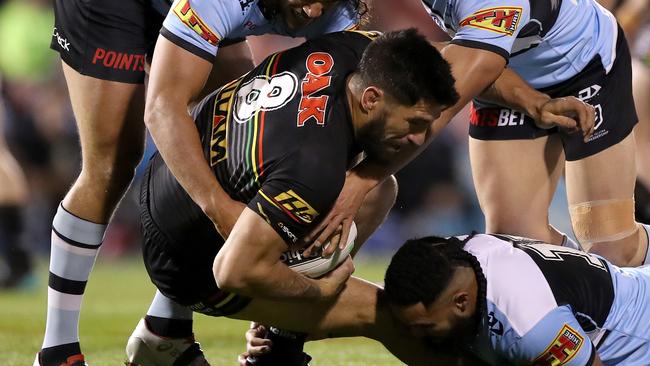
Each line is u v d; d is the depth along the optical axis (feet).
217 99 46.85
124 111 53.06
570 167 59.06
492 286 44.73
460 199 141.59
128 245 149.18
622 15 78.43
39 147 143.23
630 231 58.80
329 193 42.73
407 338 49.42
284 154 42.73
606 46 57.77
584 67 57.26
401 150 44.24
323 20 49.98
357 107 43.09
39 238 145.18
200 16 45.50
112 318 83.92
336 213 44.73
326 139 42.78
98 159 53.21
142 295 108.06
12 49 140.36
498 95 54.08
